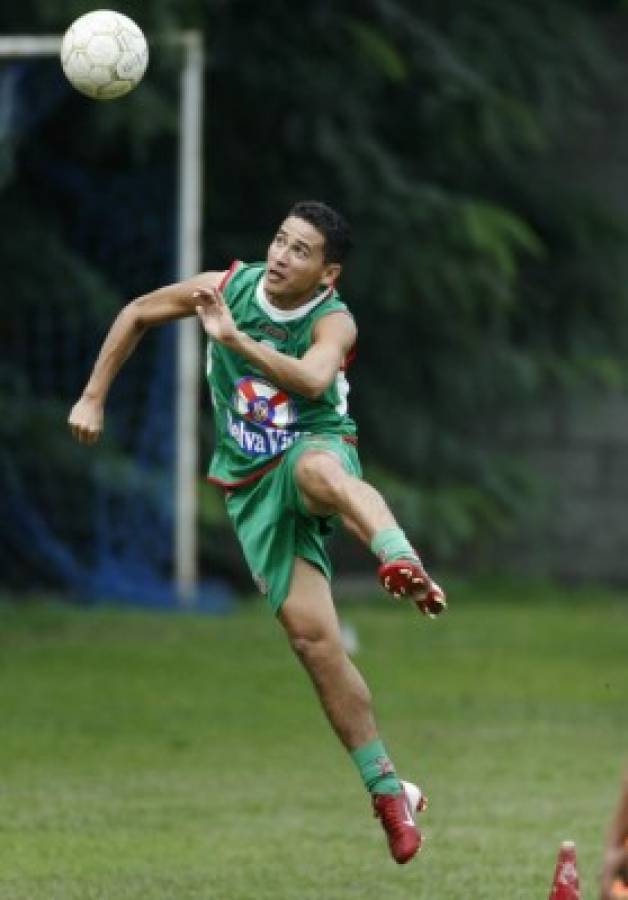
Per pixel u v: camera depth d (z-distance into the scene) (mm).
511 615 73625
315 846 36562
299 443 30453
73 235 76000
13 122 69125
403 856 29562
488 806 40219
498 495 82562
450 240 77000
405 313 81500
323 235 30141
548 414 87188
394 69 75250
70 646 61344
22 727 48219
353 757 30031
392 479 78750
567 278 85125
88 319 73625
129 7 67312
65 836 37094
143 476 71750
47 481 72750
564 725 49719
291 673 57375
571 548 87750
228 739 47406
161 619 67250
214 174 79812
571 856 25328
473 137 79375
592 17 87625
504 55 80875
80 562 72500
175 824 38281
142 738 47281
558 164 87312
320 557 30609
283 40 77625
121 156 75750
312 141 77375
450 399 84188
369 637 65812
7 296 73562
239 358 30547
